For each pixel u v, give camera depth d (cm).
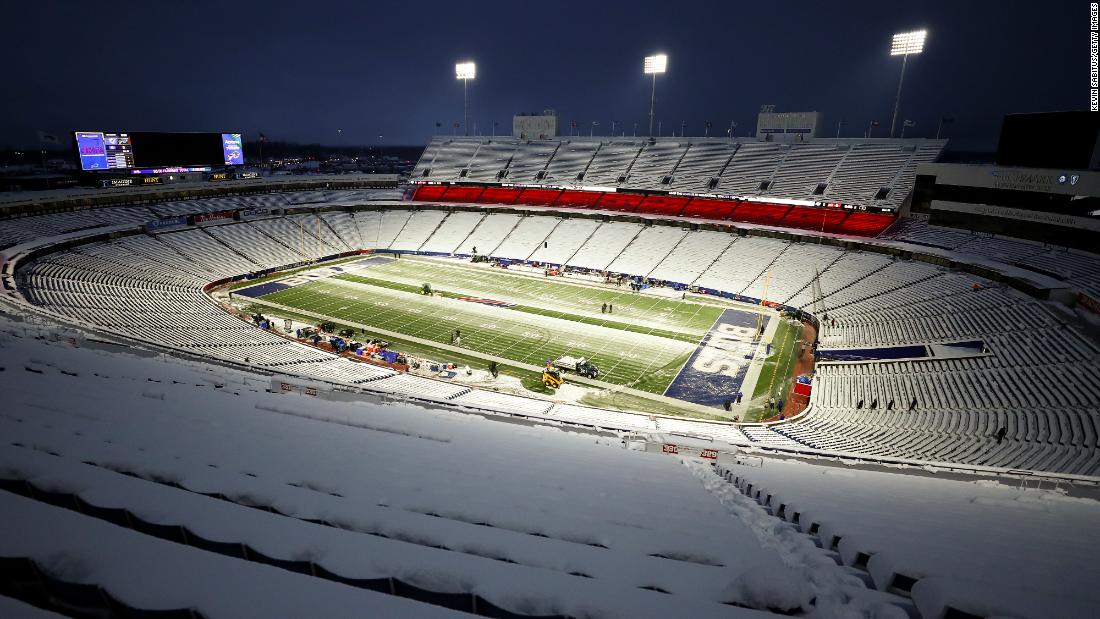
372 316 5372
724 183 7694
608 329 5150
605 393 3875
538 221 8275
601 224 7888
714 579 420
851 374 3906
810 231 6500
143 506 436
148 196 7238
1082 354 3272
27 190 6819
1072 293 3988
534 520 607
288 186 8850
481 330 5050
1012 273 4438
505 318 5406
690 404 3741
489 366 4238
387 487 711
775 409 3666
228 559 347
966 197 5566
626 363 4397
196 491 532
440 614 300
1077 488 1773
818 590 421
